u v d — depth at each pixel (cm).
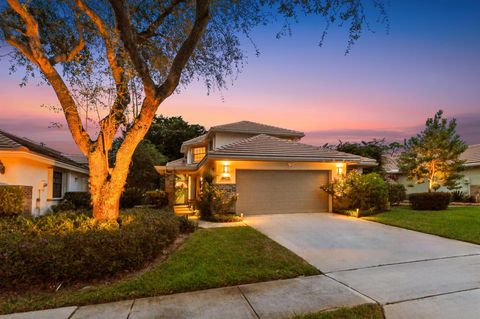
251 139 1434
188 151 2358
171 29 802
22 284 451
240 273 503
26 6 583
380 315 355
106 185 651
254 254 623
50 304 392
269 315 357
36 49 600
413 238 797
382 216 1184
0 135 997
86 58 727
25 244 463
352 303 388
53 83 637
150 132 3294
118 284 458
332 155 1376
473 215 1181
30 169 1081
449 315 352
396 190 1686
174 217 835
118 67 680
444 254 632
